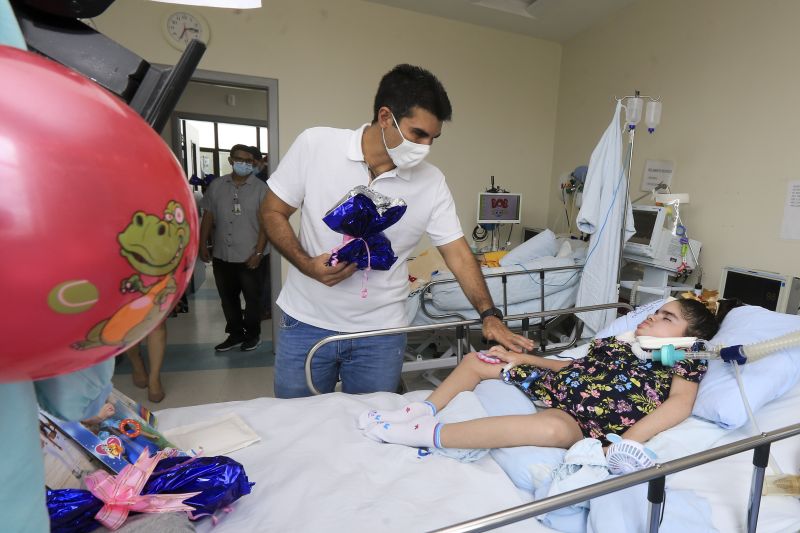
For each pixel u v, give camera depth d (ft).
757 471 3.09
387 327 5.10
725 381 4.34
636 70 10.37
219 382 9.46
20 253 0.76
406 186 4.70
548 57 13.10
